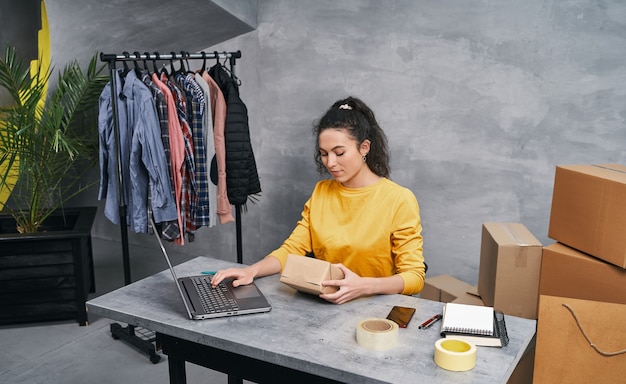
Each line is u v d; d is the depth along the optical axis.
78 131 4.06
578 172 2.26
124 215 3.03
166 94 2.94
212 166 3.16
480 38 3.15
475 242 3.39
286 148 3.91
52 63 3.98
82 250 3.36
